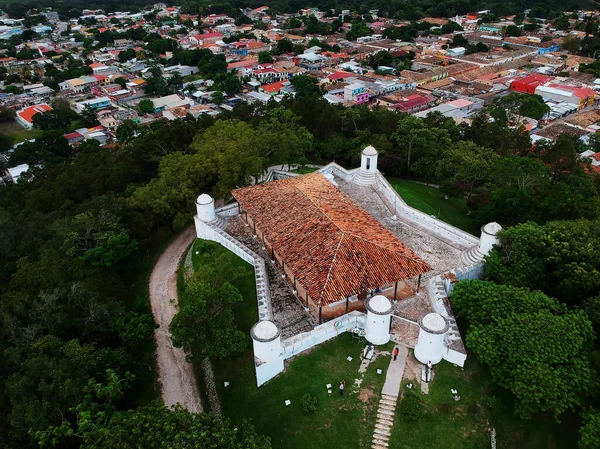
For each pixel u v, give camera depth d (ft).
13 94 521.24
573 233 134.82
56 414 105.81
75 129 434.30
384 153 244.42
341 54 613.52
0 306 136.46
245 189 165.89
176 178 191.21
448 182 210.59
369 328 117.91
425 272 132.26
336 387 111.34
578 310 113.09
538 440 103.96
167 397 127.44
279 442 105.29
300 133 235.20
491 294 117.50
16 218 195.72
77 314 138.51
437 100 461.37
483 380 111.14
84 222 164.55
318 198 151.84
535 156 238.27
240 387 119.34
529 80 474.08
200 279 135.13
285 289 139.23
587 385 102.01
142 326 131.44
